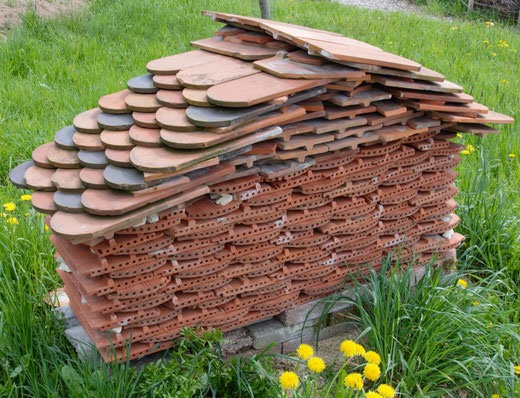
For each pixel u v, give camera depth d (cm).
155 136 249
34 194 255
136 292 257
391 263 344
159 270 263
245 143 243
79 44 647
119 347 269
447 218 355
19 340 283
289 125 270
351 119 281
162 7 802
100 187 240
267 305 302
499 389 300
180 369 271
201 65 290
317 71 263
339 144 283
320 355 316
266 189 276
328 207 303
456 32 884
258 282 293
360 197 314
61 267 289
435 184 335
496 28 992
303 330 318
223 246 279
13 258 330
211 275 280
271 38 305
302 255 304
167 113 257
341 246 318
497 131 319
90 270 244
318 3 995
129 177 233
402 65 272
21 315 282
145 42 682
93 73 581
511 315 350
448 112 303
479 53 803
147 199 230
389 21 923
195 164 234
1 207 377
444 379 293
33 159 272
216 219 268
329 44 276
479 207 409
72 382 256
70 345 296
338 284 321
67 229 220
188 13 792
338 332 332
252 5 828
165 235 261
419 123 301
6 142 457
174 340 280
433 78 286
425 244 351
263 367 286
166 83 278
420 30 886
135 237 248
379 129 301
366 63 263
